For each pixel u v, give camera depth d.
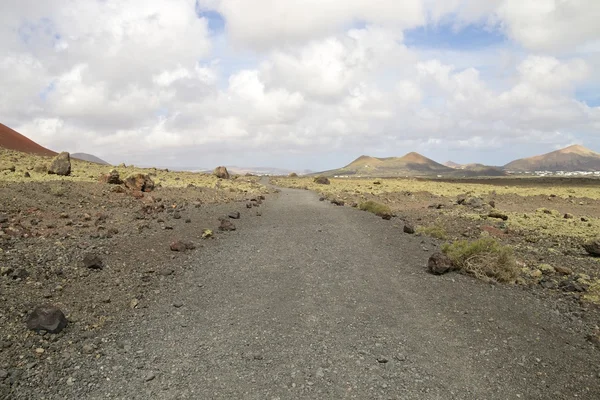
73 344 6.36
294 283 10.20
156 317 7.77
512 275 10.96
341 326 7.57
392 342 6.91
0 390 4.96
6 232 11.99
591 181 102.00
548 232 19.34
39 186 21.80
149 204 21.92
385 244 15.19
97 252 11.29
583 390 5.49
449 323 7.76
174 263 11.49
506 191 50.66
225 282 10.16
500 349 6.69
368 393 5.36
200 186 38.25
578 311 8.62
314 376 5.77
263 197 34.91
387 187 54.16
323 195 40.97
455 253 11.65
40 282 8.45
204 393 5.27
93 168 44.59
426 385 5.58
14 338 6.15
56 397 5.01
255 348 6.60
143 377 5.61
